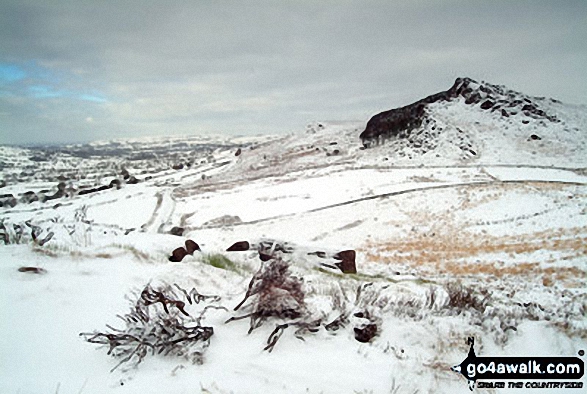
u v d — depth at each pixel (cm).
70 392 325
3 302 457
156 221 3609
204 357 394
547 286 1407
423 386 378
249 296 523
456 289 717
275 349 415
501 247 2130
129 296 544
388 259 2145
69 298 505
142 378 353
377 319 523
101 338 412
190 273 695
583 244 1955
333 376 375
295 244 1402
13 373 341
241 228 3050
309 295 617
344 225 2903
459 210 2916
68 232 1251
